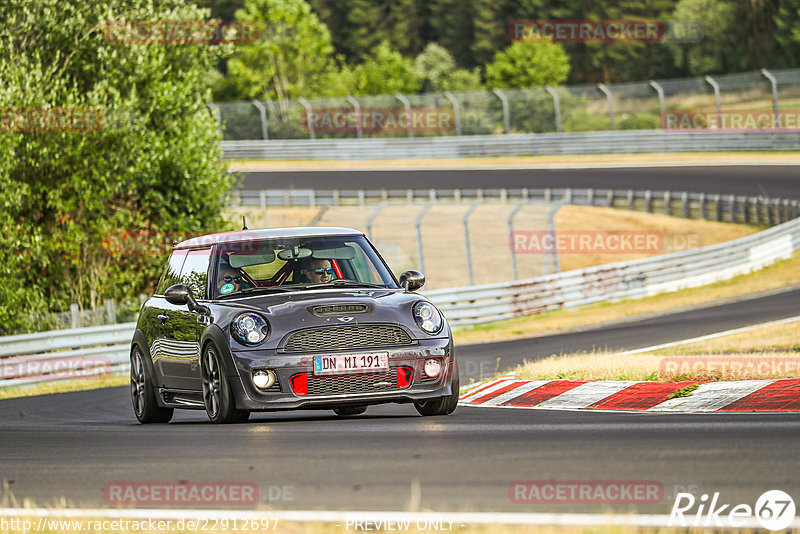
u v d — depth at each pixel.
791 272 101.44
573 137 181.25
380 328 28.77
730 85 179.00
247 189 163.25
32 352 60.03
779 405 27.84
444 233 133.50
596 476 18.38
